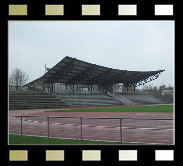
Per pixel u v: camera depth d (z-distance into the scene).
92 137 14.88
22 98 54.62
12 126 21.39
